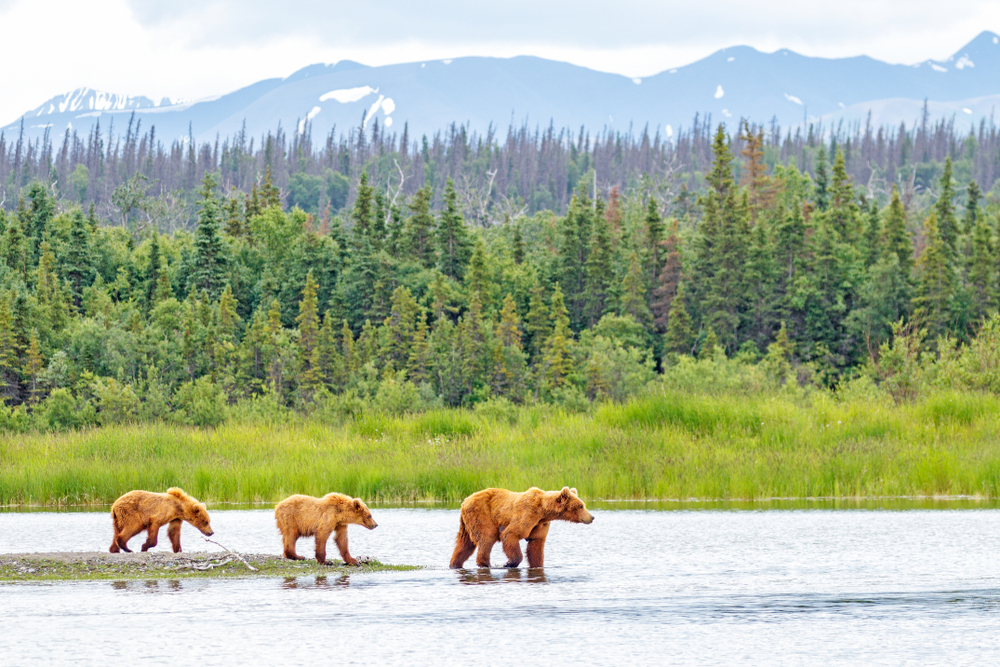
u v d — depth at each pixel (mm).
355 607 31000
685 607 31203
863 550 41938
